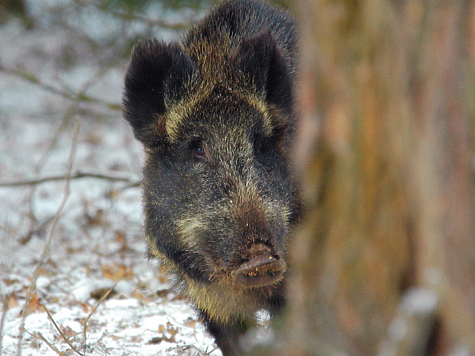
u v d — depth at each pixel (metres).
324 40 4.37
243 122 8.54
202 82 8.95
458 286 4.12
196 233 8.30
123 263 13.72
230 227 7.86
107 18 26.03
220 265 7.99
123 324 10.37
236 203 7.96
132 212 17.16
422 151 4.16
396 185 4.25
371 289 4.36
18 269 13.34
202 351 8.96
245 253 7.52
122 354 8.56
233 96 8.70
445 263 4.13
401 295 4.30
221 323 9.10
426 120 4.15
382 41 4.18
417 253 4.22
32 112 29.98
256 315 9.36
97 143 25.50
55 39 33.03
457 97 4.13
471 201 4.18
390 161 4.25
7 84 32.16
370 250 4.35
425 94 4.14
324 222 4.55
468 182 4.17
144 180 9.53
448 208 4.14
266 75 8.82
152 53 8.99
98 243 15.04
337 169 4.43
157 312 10.99
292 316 4.88
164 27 20.38
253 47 8.87
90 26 28.55
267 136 8.70
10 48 33.62
